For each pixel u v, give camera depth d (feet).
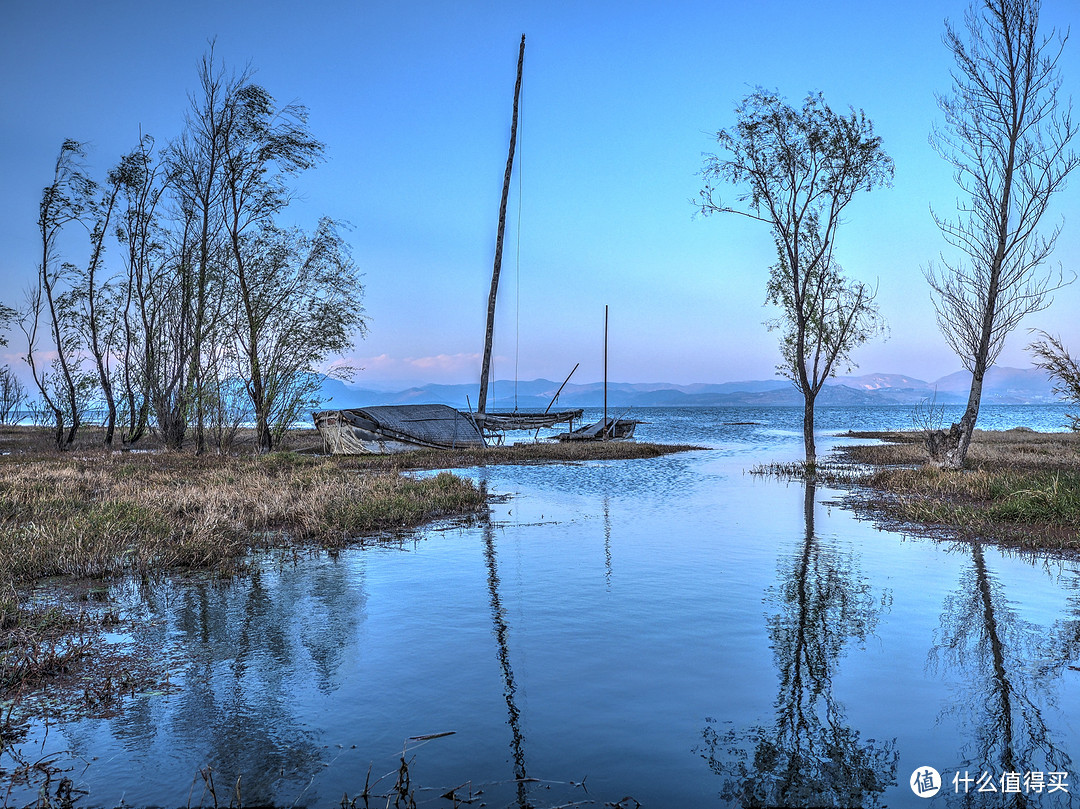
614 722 14.66
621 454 98.48
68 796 11.89
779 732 14.17
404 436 99.66
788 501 50.57
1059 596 24.41
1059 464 68.13
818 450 113.09
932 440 69.41
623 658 18.44
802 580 26.89
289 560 30.60
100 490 49.34
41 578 27.09
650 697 15.93
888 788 12.09
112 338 106.32
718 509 46.60
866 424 285.02
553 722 14.65
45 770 12.81
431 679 17.01
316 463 79.77
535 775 12.50
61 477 55.42
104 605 23.50
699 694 16.08
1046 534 35.68
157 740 13.99
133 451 100.17
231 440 96.32
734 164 78.95
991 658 18.39
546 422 121.39
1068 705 15.46
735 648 19.19
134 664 18.15
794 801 11.68
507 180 120.06
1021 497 41.96
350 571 28.48
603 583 26.48
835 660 18.25
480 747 13.56
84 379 106.22
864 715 15.02
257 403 94.99
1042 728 14.33
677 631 20.68
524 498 52.65
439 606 23.38
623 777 12.45
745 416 450.71
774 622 21.54
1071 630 20.66
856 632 20.54
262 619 21.95
